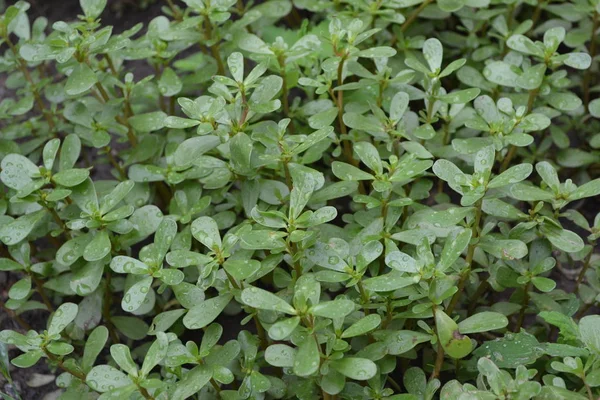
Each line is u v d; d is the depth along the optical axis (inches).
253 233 29.0
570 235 30.2
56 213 32.2
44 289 34.2
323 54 36.2
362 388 29.7
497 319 28.5
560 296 31.8
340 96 33.4
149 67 39.9
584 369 28.3
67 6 43.1
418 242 30.2
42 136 36.7
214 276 29.0
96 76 32.5
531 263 30.7
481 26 37.5
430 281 29.1
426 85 32.9
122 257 29.5
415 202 33.3
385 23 36.5
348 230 32.3
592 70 36.9
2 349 31.9
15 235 31.1
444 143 34.2
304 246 29.6
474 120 31.8
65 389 33.1
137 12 42.1
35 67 40.2
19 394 33.0
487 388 29.7
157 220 31.6
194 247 33.4
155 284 33.4
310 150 32.9
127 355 28.5
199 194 33.3
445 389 28.7
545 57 33.0
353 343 30.6
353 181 31.6
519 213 30.5
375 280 28.6
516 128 32.8
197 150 31.2
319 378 29.0
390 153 33.5
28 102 35.1
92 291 30.9
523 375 27.9
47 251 34.2
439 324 28.0
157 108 37.3
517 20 38.6
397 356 31.7
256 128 33.3
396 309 30.8
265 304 27.5
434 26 38.7
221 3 34.2
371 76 33.3
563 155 35.0
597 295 31.7
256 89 31.5
